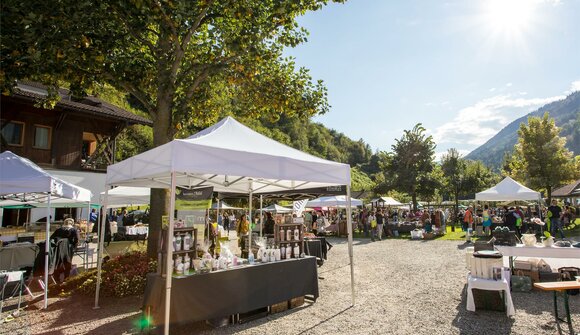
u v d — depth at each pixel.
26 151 18.44
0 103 17.55
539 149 26.08
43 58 6.76
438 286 7.50
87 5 6.58
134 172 5.67
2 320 5.54
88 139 22.30
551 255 6.66
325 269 9.95
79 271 9.70
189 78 10.16
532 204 31.91
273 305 5.78
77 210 19.64
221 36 9.20
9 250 7.73
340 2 8.48
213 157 4.73
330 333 4.85
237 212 33.84
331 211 31.19
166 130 8.82
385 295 6.85
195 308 4.71
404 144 30.17
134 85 9.30
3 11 6.14
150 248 8.21
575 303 6.05
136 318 5.61
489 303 5.71
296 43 9.09
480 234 18.64
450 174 39.22
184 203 5.20
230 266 5.42
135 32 8.47
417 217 26.39
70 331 5.05
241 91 10.88
